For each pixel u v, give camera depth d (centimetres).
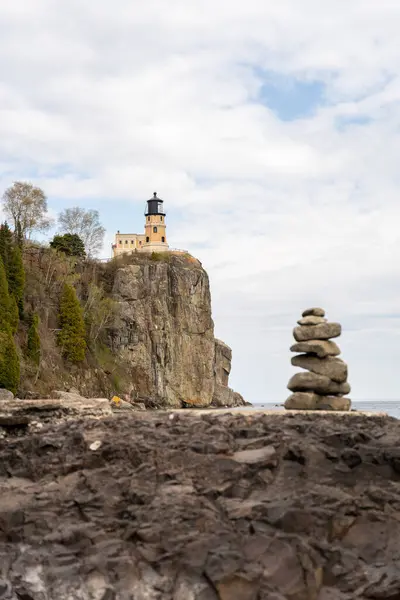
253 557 1151
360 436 1596
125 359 13475
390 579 1145
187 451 1501
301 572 1130
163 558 1170
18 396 8819
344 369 2455
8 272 10425
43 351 10762
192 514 1270
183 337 14312
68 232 14938
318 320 2511
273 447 1524
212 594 1098
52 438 1742
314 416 1922
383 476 1468
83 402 2523
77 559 1211
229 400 15288
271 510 1269
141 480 1432
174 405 13975
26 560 1216
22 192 12538
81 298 13538
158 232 18550
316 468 1464
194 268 14825
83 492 1430
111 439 1622
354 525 1288
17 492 1500
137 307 13862
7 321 9156
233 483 1402
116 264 14575
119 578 1156
